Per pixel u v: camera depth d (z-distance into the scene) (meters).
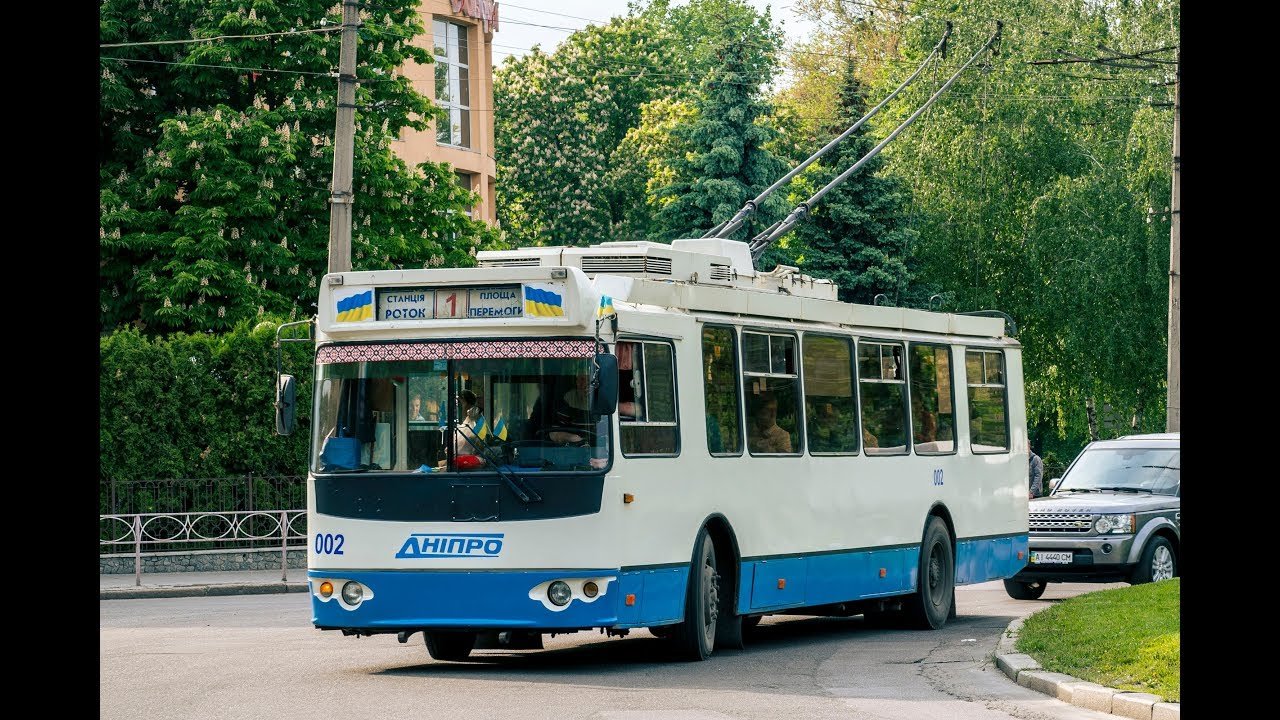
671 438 14.02
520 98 63.25
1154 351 43.12
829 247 42.72
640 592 13.34
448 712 10.99
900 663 14.13
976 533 19.47
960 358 19.41
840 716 10.84
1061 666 12.44
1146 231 42.81
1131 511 21.28
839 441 16.78
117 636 17.48
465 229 35.16
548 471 12.99
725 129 44.12
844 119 42.97
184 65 31.73
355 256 32.50
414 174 34.38
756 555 15.22
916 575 18.05
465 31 43.19
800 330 16.27
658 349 13.98
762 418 15.52
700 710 11.07
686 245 17.36
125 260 31.27
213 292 30.36
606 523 13.00
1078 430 48.75
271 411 28.84
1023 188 45.09
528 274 13.11
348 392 13.42
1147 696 10.76
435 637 14.59
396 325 13.33
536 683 12.62
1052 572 21.45
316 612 13.39
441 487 13.07
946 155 45.22
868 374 17.47
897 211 43.09
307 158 32.25
